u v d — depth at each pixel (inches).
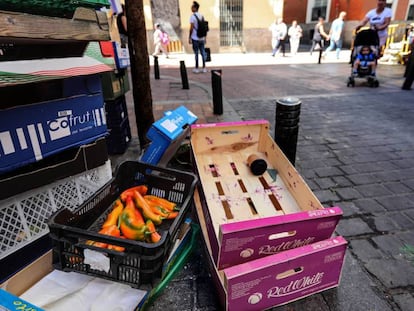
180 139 89.0
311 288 53.7
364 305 53.5
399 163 110.2
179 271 60.8
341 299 54.7
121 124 115.0
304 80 293.7
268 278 47.6
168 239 48.8
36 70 43.1
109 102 107.9
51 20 44.3
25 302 37.0
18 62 42.7
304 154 119.3
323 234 53.7
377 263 63.0
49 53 59.5
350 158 115.0
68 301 47.1
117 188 69.7
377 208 82.9
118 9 133.5
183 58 541.0
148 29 570.9
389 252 66.1
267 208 70.0
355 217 78.9
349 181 97.8
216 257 50.8
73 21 48.5
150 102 109.1
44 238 55.6
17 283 49.9
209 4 583.5
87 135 59.6
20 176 48.9
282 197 74.0
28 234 53.0
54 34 45.0
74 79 55.2
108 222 58.6
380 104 194.2
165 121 85.0
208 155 92.0
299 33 574.6
